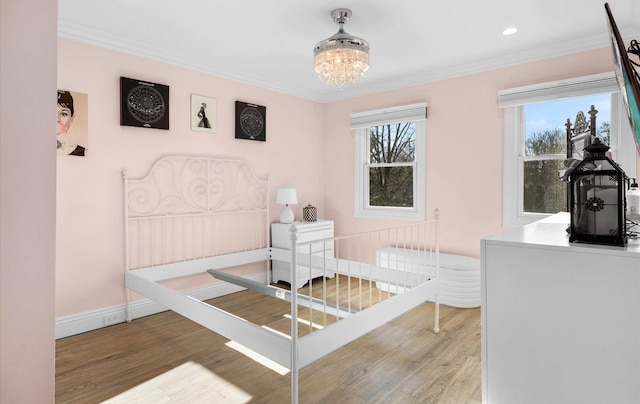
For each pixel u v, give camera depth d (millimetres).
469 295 3465
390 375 2277
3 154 716
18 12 728
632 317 1103
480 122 3719
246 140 4070
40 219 764
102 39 2957
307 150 4781
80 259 2928
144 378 2252
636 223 1435
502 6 2543
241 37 3041
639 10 2574
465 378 2234
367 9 2576
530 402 1281
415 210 4242
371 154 4691
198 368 2377
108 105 3035
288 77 4133
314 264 3715
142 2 2471
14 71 724
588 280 1170
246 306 3547
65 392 2098
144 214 3279
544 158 3430
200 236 3684
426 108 4031
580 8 2566
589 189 1221
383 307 2393
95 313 3006
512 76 3520
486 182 3701
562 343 1219
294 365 1808
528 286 1278
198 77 3631
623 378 1119
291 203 4285
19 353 745
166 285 3482
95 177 2986
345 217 4832
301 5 2520
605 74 2994
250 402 2004
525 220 3498
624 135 2977
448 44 3197
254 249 4176
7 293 730
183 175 3531
